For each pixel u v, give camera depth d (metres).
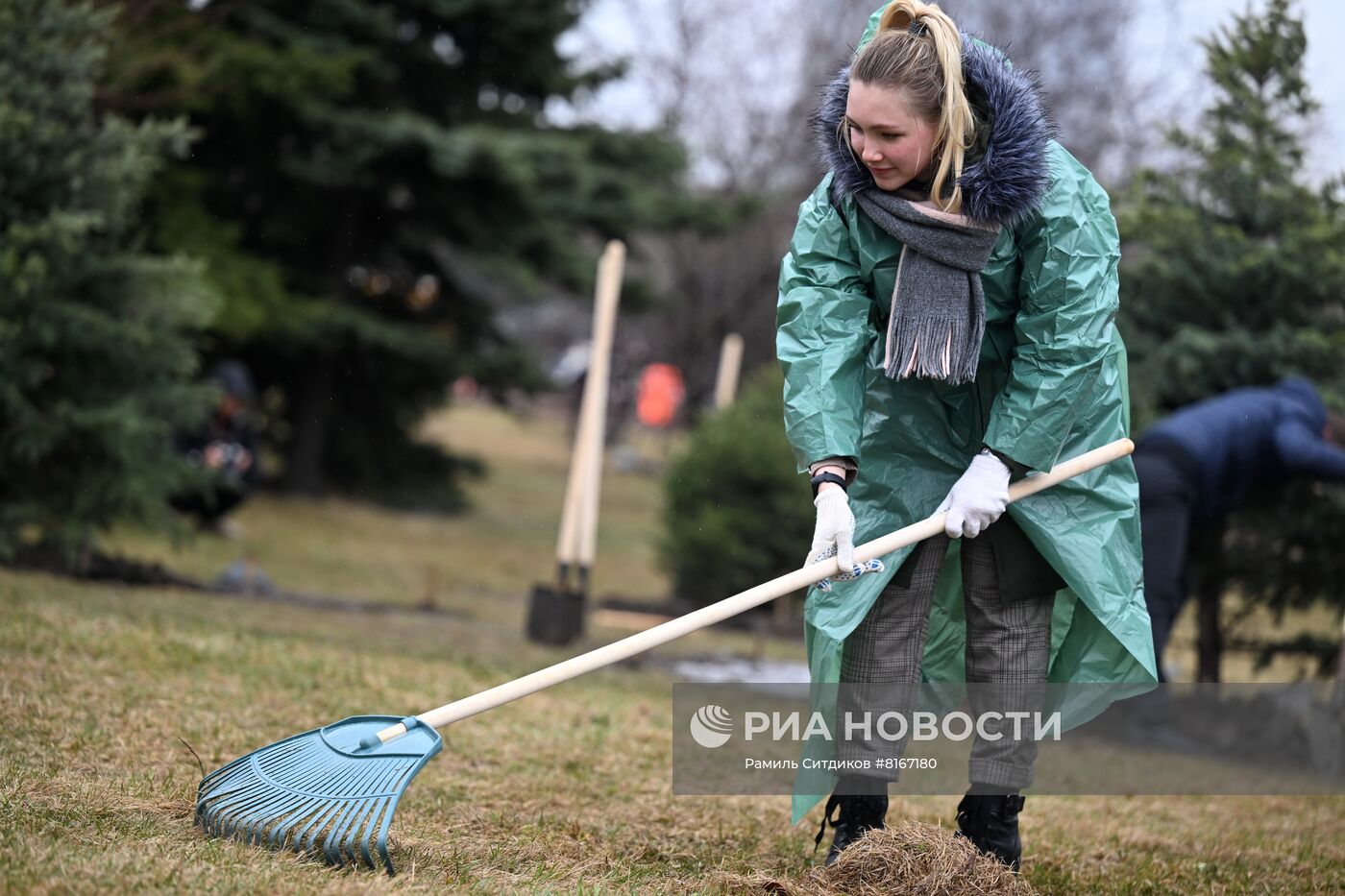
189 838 6.87
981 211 6.71
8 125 17.05
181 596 18.69
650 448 72.88
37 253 17.64
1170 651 21.70
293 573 25.36
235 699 11.00
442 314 39.41
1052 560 7.22
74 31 18.03
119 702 10.12
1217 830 10.67
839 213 7.29
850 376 7.25
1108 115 37.56
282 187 35.03
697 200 42.16
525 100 38.88
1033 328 7.01
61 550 19.09
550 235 38.09
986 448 7.08
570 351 76.50
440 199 35.84
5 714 9.21
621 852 7.95
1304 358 16.73
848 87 7.04
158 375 19.28
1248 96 17.06
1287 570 17.50
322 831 6.79
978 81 6.75
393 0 34.81
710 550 25.53
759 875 7.27
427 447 41.34
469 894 6.37
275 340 34.47
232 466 27.55
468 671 15.01
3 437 17.80
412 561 30.30
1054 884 7.98
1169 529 14.48
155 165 18.92
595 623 23.83
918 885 6.92
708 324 54.06
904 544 7.07
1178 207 17.31
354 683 12.62
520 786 9.56
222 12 30.86
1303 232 16.50
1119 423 7.44
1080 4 39.12
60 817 6.93
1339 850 9.94
